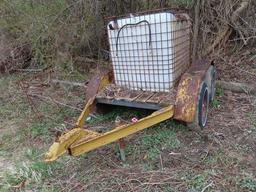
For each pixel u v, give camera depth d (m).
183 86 3.21
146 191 2.57
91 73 5.19
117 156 3.05
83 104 4.21
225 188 2.55
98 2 4.92
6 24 5.47
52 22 5.00
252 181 2.60
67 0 4.89
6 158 3.23
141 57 3.40
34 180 2.82
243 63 5.06
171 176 2.72
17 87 4.93
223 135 3.27
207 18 5.05
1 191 2.72
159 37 3.24
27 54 5.69
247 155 2.96
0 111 4.21
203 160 2.91
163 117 3.08
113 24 3.43
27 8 5.14
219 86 4.36
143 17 3.25
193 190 2.53
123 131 2.86
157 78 3.40
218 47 5.21
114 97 3.46
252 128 3.38
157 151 3.07
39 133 3.61
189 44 3.84
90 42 5.37
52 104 4.27
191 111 3.12
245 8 5.25
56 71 5.23
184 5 4.70
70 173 2.88
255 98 4.05
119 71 3.60
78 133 2.75
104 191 2.62
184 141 3.22
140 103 3.31
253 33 5.27
